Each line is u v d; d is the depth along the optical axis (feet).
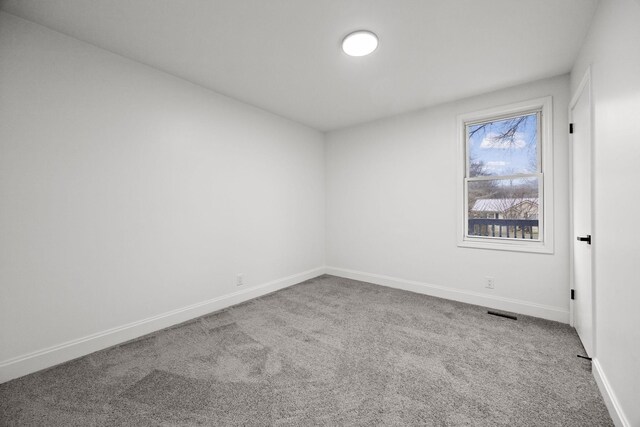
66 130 6.42
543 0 5.42
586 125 6.40
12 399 5.07
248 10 5.69
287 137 12.41
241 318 8.78
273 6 5.58
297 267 12.99
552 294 8.48
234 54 7.34
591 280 5.80
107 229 7.07
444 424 4.45
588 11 5.68
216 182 9.60
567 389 5.27
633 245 4.02
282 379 5.65
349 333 7.67
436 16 5.89
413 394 5.17
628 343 4.15
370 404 4.92
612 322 4.75
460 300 10.23
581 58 6.89
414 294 11.09
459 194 10.28
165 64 7.81
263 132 11.30
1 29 5.64
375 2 5.50
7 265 5.70
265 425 4.45
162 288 8.17
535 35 6.51
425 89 9.40
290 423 4.49
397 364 6.15
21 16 5.80
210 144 9.41
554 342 7.06
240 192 10.41
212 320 8.66
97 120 6.90
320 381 5.57
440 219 10.75
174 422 4.53
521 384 5.43
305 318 8.73
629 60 4.14
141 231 7.72
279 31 6.40
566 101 8.23
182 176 8.66
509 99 9.20
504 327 7.97
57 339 6.29
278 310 9.44
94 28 6.23
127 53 7.24
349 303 10.08
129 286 7.48
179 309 8.56
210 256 9.41
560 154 8.30
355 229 13.42
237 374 5.82
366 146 12.93
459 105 10.27
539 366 6.02
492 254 9.56
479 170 10.16
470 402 4.95
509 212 9.56
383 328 7.97
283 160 12.23
